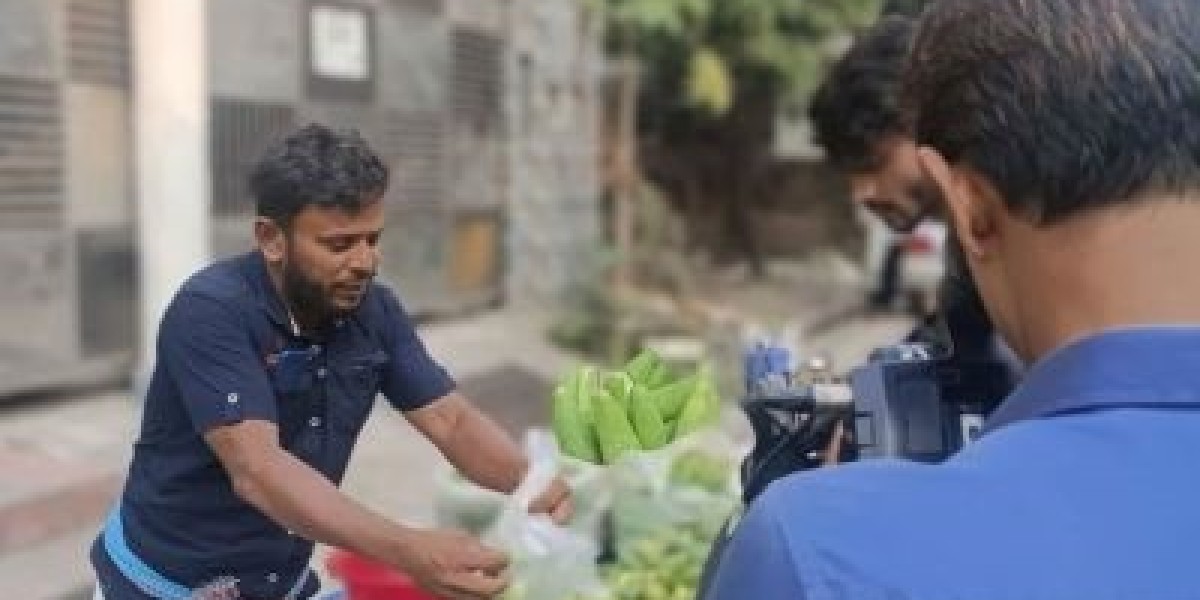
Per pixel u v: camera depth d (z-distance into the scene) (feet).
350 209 7.03
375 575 8.68
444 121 36.32
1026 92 2.88
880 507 2.79
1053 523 2.71
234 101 28.43
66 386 25.30
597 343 36.47
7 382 24.04
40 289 24.44
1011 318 3.12
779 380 5.66
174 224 23.99
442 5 35.86
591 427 8.44
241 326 7.29
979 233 3.09
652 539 7.88
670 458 8.05
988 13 3.00
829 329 44.93
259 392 7.27
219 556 7.93
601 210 45.73
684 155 54.95
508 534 7.89
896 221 7.35
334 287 7.22
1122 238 2.85
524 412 29.17
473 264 38.34
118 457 21.88
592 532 8.09
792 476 3.01
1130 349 2.81
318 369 7.60
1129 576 2.64
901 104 3.53
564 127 42.45
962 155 3.02
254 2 28.84
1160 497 2.71
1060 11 2.92
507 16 39.06
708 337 36.47
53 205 24.52
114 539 8.18
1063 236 2.90
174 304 7.42
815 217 59.62
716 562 3.14
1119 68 2.82
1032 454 2.81
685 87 47.29
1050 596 2.64
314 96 31.01
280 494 7.02
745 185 55.57
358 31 32.27
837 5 46.73
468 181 37.76
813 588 2.69
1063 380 2.87
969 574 2.67
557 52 41.78
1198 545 2.66
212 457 7.64
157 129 23.84
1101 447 2.78
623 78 44.21
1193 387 2.78
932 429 4.64
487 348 34.73
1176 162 2.80
